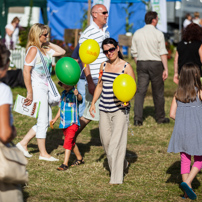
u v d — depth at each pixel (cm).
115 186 1559
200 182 1634
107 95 1566
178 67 2486
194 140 1393
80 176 1667
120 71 1573
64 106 1727
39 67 1797
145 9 5894
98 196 1452
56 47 1911
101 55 1891
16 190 948
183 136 1412
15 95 3478
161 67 2655
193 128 1401
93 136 2388
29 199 1404
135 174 1716
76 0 5500
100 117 1595
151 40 2609
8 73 3750
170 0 5538
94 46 1661
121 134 1561
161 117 2745
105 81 1577
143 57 2634
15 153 940
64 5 5909
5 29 4275
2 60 918
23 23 5734
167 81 4756
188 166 1448
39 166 1775
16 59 4028
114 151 1555
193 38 2381
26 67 1769
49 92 1856
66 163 1744
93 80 1902
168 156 1994
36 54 1781
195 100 1422
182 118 1430
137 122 2662
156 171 1759
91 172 1719
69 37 5047
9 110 918
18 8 5769
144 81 2664
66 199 1416
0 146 917
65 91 1744
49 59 1852
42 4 4762
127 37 5441
